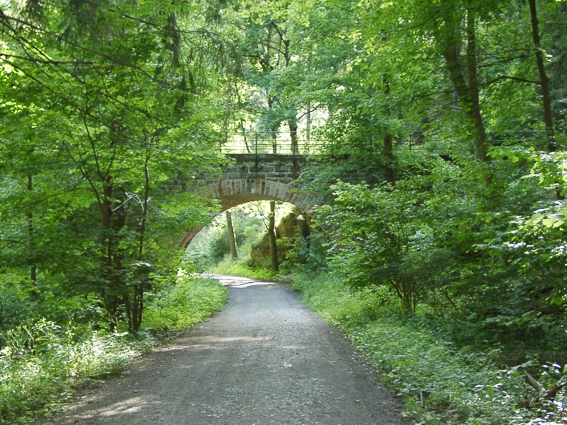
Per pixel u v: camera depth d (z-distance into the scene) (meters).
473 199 9.77
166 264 12.45
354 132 19.08
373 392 6.48
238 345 10.35
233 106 10.91
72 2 5.80
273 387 6.77
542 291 8.52
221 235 46.22
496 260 8.91
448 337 9.12
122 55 6.79
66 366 7.46
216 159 14.65
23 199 9.99
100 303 11.13
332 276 20.64
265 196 23.86
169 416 5.61
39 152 10.12
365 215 11.98
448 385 6.05
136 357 9.21
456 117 11.40
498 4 9.52
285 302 20.30
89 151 10.12
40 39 6.62
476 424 4.79
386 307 12.98
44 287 11.73
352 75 18.34
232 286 28.12
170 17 7.17
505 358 7.61
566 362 7.29
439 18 9.81
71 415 5.81
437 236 10.16
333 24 18.22
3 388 6.34
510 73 12.26
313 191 21.19
